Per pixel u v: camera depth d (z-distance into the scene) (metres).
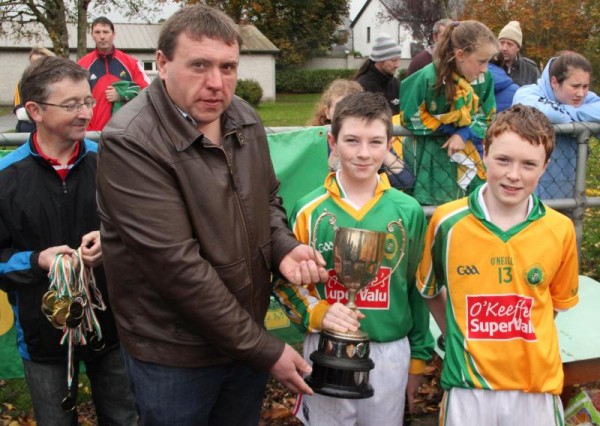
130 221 1.91
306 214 2.54
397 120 4.39
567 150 3.91
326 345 2.27
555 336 2.37
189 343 2.04
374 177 2.54
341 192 2.52
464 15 23.78
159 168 1.92
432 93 3.61
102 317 2.59
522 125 2.21
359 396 2.22
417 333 2.63
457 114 3.59
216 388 2.17
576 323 3.07
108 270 2.07
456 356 2.38
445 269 2.42
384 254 2.47
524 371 2.33
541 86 4.21
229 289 2.06
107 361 2.68
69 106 2.38
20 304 2.51
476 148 3.76
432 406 3.56
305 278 2.18
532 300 2.31
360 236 2.26
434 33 5.69
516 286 2.32
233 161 2.10
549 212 2.37
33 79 2.37
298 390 2.11
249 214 2.11
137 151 1.90
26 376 2.62
